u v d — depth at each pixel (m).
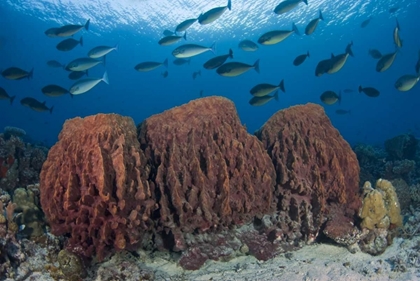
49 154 4.00
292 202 4.23
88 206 3.39
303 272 3.79
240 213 3.99
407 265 3.84
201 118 4.34
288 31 7.62
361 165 9.18
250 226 4.24
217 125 4.36
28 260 3.57
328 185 4.35
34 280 3.39
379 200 4.09
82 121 4.33
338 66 7.38
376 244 4.13
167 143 4.20
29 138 14.58
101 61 8.83
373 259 4.07
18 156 5.88
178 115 4.39
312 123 4.88
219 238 4.01
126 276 3.54
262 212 4.18
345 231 4.15
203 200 3.69
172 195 3.67
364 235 4.13
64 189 3.54
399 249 4.30
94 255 3.68
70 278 3.39
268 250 4.14
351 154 4.76
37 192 4.34
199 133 4.23
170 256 4.02
